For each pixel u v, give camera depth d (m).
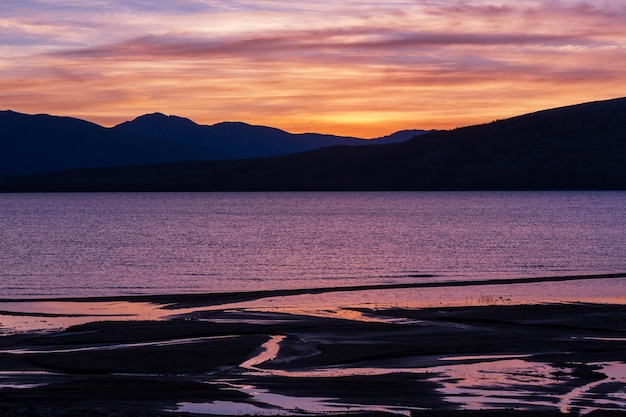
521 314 48.28
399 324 45.22
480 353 37.78
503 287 65.44
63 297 60.53
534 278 72.06
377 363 35.88
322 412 26.45
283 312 50.44
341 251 105.50
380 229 149.25
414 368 34.72
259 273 79.62
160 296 60.31
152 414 24.44
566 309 49.97
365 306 52.88
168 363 35.69
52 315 50.66
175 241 123.06
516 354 37.53
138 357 36.69
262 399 28.83
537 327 44.38
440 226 156.25
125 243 119.12
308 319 47.12
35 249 108.56
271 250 107.56
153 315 50.62
